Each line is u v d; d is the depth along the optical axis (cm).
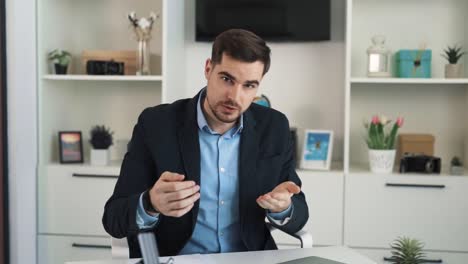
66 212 287
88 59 297
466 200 267
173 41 285
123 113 316
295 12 296
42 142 291
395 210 270
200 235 169
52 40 301
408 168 274
